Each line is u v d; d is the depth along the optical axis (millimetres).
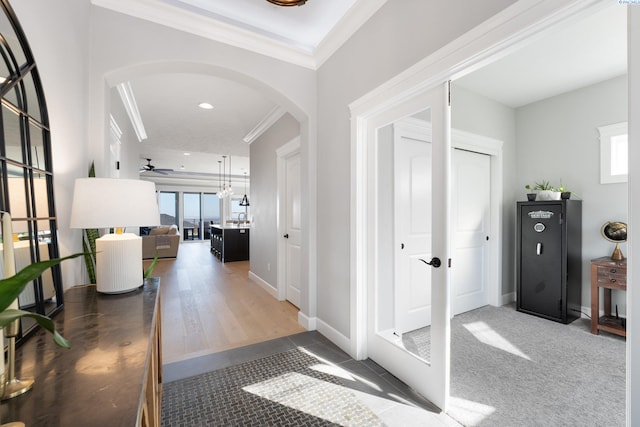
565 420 1575
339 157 2439
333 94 2520
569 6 1069
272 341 2561
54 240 1270
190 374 2023
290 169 3818
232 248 6961
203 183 12188
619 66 2705
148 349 911
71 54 1622
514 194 3678
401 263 1983
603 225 2988
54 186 1393
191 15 2176
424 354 1841
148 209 1482
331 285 2561
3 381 658
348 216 2316
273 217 4215
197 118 4289
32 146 1155
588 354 2301
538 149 3498
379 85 1999
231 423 1556
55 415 604
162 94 3453
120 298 1429
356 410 1658
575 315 3066
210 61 2301
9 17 994
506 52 1327
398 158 1989
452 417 1603
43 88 1274
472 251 3354
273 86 2570
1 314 524
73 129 1653
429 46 1644
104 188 1354
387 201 2066
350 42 2303
